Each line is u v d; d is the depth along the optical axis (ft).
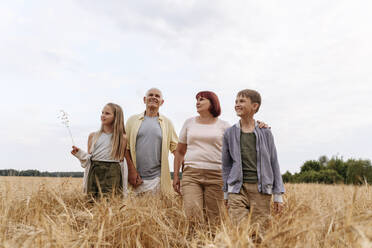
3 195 10.84
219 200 12.98
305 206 7.93
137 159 16.98
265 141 11.23
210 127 13.67
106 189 14.58
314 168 122.72
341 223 6.52
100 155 15.06
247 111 11.56
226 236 6.46
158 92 17.56
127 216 9.18
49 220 8.07
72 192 15.08
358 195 12.01
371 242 5.37
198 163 12.98
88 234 7.56
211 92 13.87
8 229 8.23
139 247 7.85
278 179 11.05
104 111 15.53
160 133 17.19
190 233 10.61
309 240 6.43
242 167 11.19
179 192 14.74
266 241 6.21
